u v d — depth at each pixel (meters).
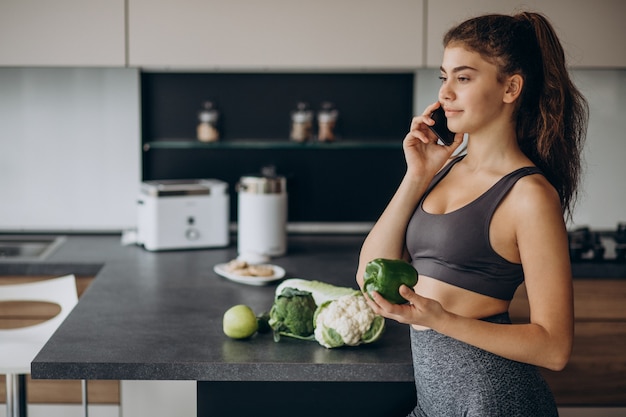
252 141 4.39
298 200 4.45
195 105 4.37
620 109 4.27
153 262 3.69
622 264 3.69
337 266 3.65
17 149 4.30
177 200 3.95
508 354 1.83
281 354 2.30
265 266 3.41
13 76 4.25
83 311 2.81
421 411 2.10
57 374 2.24
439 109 2.04
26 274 3.68
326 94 4.39
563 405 3.71
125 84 4.28
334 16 3.82
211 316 2.75
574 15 3.81
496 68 1.90
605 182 4.31
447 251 1.97
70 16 3.79
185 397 3.63
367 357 2.27
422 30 3.83
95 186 4.34
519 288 3.64
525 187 1.88
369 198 4.46
